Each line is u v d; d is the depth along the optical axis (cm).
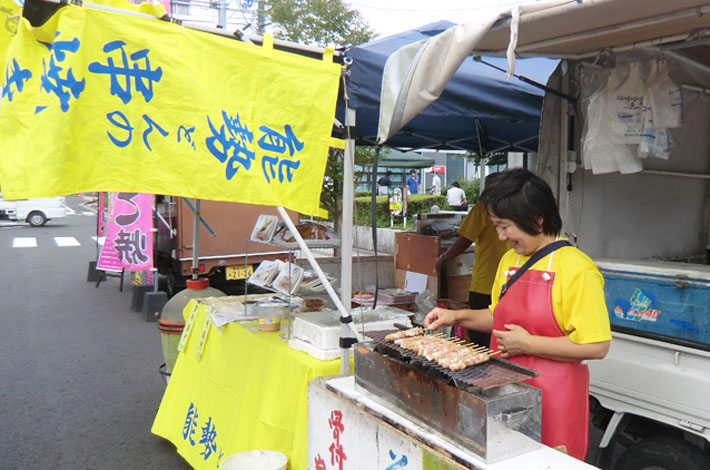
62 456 396
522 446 168
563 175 307
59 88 198
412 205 1614
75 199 3909
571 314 191
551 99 311
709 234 375
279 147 245
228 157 230
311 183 254
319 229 344
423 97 227
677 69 300
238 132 233
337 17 955
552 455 168
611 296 269
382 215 1584
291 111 249
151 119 216
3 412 472
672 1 207
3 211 2030
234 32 242
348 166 274
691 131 341
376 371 208
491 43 275
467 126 592
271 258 844
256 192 236
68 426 446
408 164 1571
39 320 776
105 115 208
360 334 273
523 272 205
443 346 195
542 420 197
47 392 517
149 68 216
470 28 215
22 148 198
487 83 385
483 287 461
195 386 384
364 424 201
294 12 941
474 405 164
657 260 320
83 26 204
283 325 349
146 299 782
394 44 372
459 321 234
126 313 820
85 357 618
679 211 358
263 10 937
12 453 400
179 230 779
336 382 236
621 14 223
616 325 266
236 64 236
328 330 283
